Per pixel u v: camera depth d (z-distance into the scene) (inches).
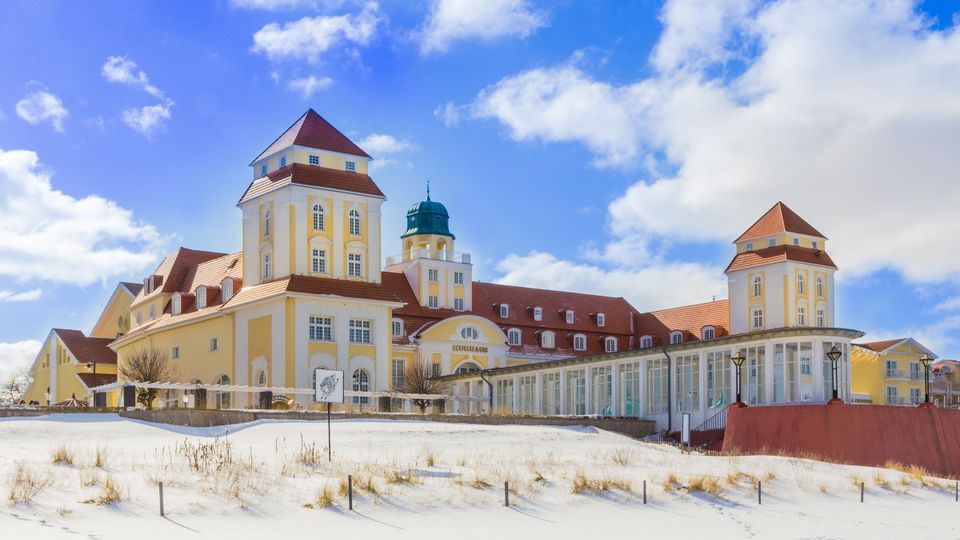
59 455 1327.5
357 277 2896.2
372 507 1192.2
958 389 3907.5
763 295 3833.7
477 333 3585.1
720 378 2393.0
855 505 1478.8
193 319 3129.9
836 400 1972.2
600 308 4188.0
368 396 2551.7
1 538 926.4
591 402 2741.1
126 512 1069.8
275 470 1354.6
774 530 1243.2
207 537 1000.9
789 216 3892.7
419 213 3964.1
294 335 2731.3
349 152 2952.8
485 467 1471.5
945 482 1765.5
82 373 3683.6
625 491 1386.6
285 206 2832.2
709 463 1749.5
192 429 1871.3
